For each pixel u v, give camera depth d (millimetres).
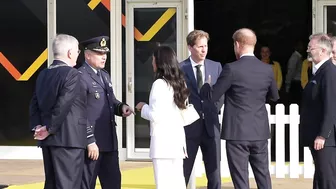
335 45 33969
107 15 48969
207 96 31031
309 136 29875
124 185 39969
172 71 28188
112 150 30500
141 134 49562
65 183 28297
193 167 34188
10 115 49688
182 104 28062
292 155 41656
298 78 54000
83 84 29109
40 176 43188
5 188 38844
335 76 29000
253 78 30312
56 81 28125
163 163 28094
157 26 49344
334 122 28953
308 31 56375
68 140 28297
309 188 38531
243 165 30516
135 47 49594
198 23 58875
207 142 32094
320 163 29438
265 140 30797
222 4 58438
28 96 49469
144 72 49562
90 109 30062
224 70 30391
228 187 39031
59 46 28922
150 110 28047
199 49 32188
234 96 30469
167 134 28000
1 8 49469
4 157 49844
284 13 57469
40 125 28781
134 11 49344
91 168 30031
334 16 49125
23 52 49375
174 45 49312
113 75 49125
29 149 49688
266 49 55250
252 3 58000
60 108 27859
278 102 54188
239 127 30312
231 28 58469
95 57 30312
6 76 49594
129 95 49344
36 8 49188
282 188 38500
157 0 49000
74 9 48969
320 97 29406
